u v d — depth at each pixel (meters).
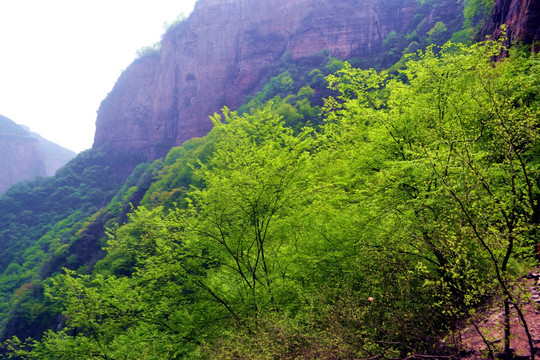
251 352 8.67
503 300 6.00
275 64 175.12
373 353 7.45
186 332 13.48
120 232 15.74
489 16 40.28
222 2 198.62
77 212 162.00
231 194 13.66
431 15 131.12
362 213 11.99
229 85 192.12
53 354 13.48
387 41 137.50
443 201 7.90
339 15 163.50
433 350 7.05
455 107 10.54
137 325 14.71
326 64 140.88
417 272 7.79
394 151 13.05
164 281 14.93
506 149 7.04
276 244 15.11
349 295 8.48
